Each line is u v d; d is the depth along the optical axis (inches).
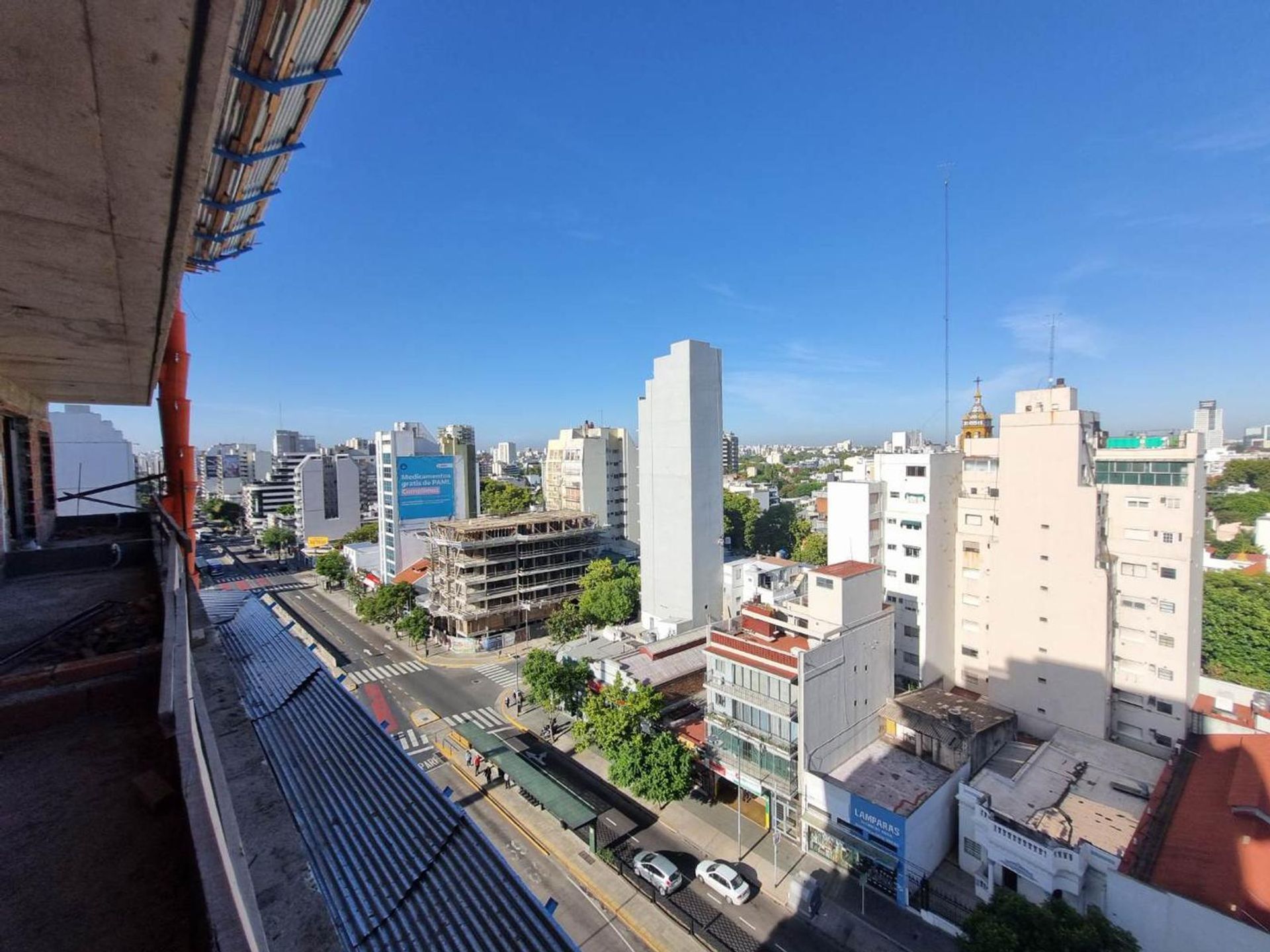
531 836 900.6
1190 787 836.6
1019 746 991.6
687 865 834.2
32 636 249.6
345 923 288.7
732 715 940.0
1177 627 981.2
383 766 405.7
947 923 705.6
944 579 1240.8
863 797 805.9
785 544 2942.9
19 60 118.5
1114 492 1047.0
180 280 246.1
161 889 131.3
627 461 2812.5
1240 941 577.0
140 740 185.0
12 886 129.4
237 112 342.0
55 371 390.6
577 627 1685.5
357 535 3095.5
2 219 185.9
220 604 874.8
